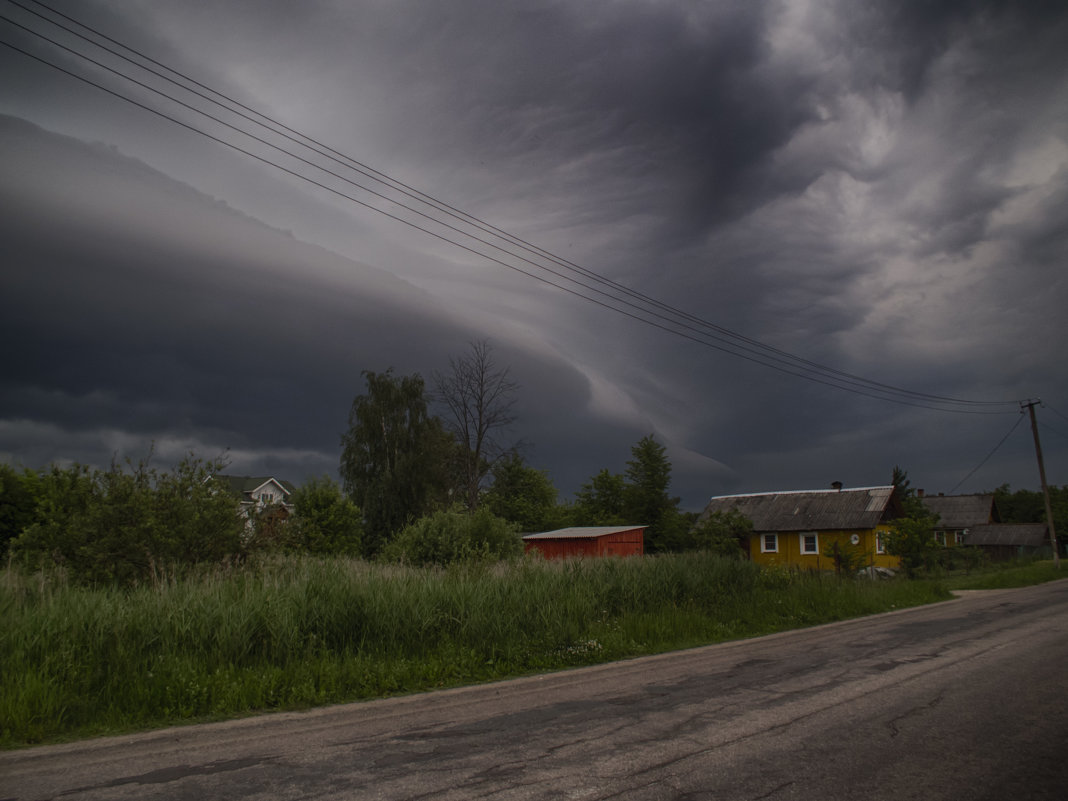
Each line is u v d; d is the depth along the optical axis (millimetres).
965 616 16891
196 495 14562
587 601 13859
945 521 67938
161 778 5191
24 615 8422
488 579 13227
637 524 50125
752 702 7742
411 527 26234
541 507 60594
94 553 12812
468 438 51406
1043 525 63125
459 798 4691
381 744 6152
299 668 8789
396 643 10367
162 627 8867
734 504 52438
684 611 15219
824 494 49500
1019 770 5270
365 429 51906
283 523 16906
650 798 4668
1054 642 12039
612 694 8375
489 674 9977
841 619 17484
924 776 5133
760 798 4680
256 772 5328
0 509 19828
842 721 6812
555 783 4992
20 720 6555
